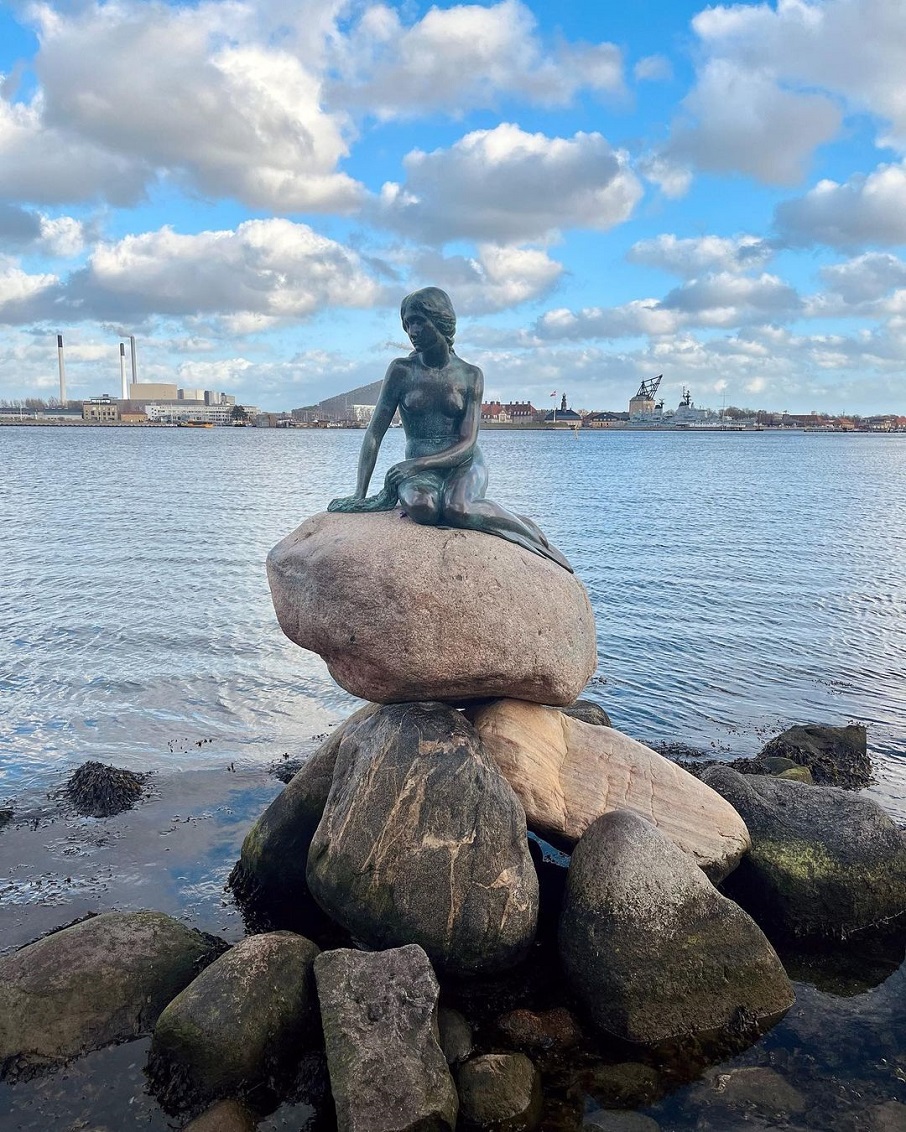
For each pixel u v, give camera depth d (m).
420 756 3.55
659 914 3.21
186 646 7.98
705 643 8.36
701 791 4.02
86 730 6.00
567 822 3.78
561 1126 2.73
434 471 4.00
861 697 6.95
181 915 3.85
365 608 3.59
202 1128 2.60
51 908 3.86
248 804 4.95
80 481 24.56
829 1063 3.03
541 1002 3.28
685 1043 3.10
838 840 3.92
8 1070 2.85
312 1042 2.96
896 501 22.50
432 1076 2.67
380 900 3.40
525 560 3.85
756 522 17.56
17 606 9.24
